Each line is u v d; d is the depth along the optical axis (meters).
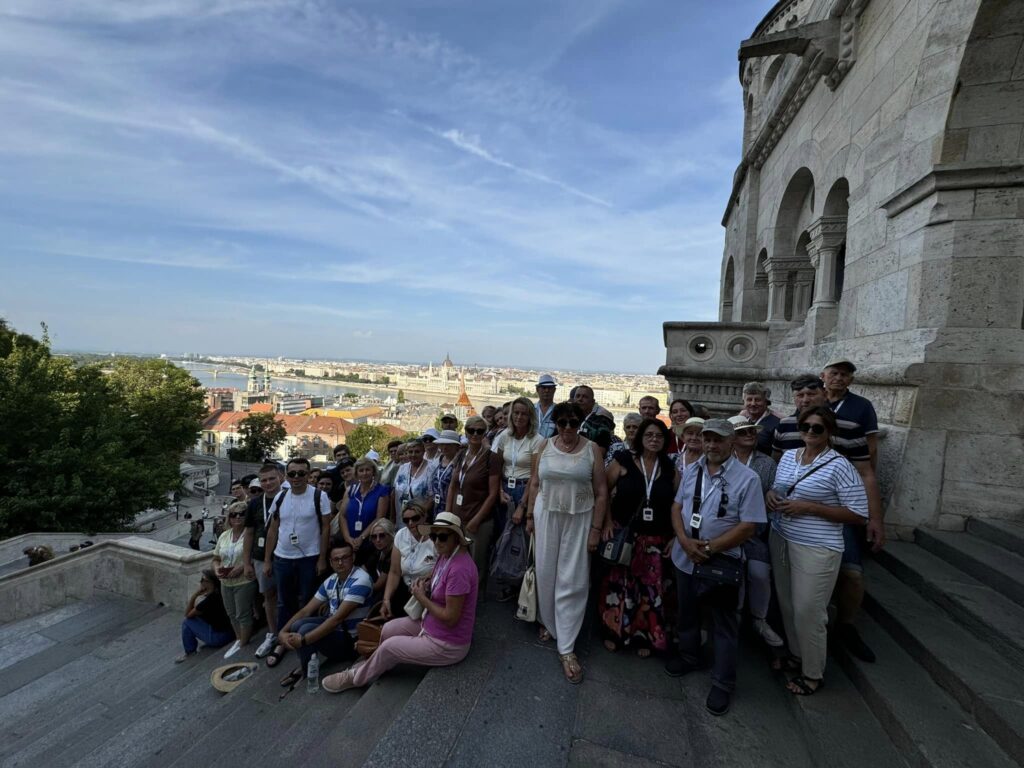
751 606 3.01
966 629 2.63
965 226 3.62
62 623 6.45
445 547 3.02
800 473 2.69
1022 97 3.51
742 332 7.86
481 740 2.38
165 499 19.78
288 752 2.85
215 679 4.10
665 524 3.13
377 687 3.07
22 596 6.97
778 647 2.89
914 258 3.94
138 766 3.13
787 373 6.65
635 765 2.23
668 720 2.54
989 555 3.02
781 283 7.96
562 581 3.07
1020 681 2.20
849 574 2.70
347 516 4.98
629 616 3.17
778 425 3.46
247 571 4.78
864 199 4.88
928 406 3.60
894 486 3.68
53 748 3.83
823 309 6.02
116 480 15.50
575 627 3.01
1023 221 3.47
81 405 16.47
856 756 2.17
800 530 2.62
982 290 3.58
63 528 13.97
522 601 3.35
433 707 2.62
